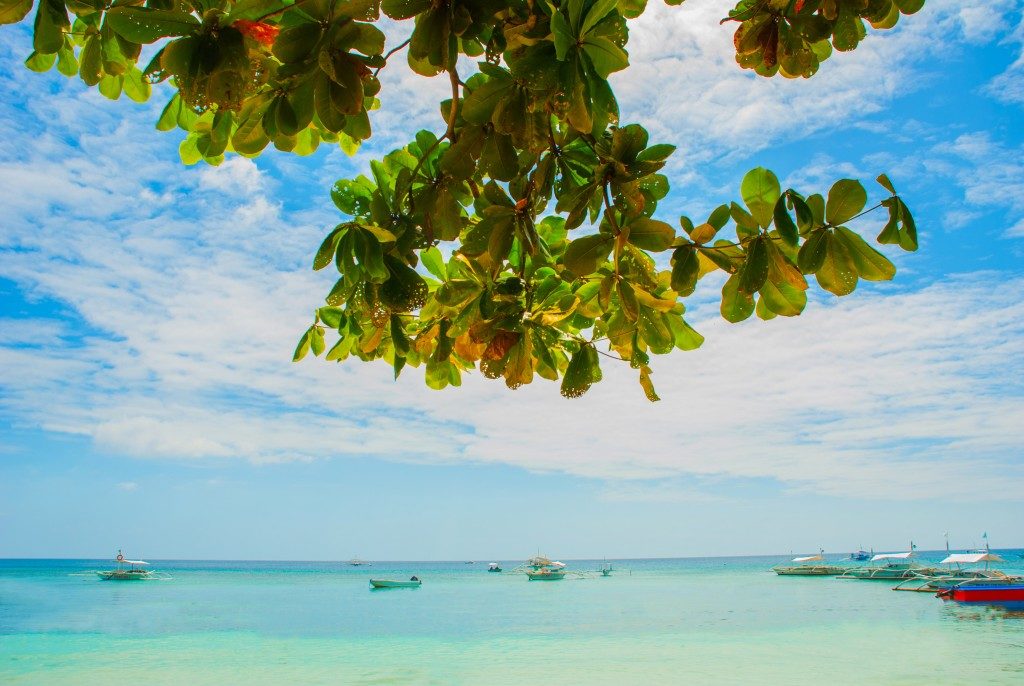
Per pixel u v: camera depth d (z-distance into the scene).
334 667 28.34
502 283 2.42
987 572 66.19
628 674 26.31
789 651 31.00
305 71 1.83
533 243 2.27
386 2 1.74
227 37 1.74
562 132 2.29
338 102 1.84
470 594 74.62
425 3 1.76
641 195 1.94
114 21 1.71
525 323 2.57
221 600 65.00
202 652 32.72
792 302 2.21
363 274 2.21
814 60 2.42
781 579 99.12
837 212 1.96
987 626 37.56
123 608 56.03
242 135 2.06
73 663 29.77
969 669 25.61
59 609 55.06
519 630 40.97
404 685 24.55
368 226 2.10
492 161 2.02
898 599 55.88
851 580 90.19
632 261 2.16
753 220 2.03
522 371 2.39
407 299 2.26
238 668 28.27
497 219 2.19
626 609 54.34
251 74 1.80
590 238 2.05
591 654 31.42
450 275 2.79
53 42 1.97
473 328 2.37
